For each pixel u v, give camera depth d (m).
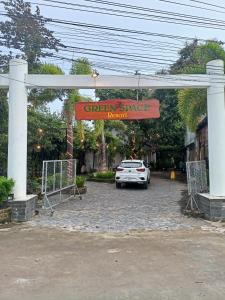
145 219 11.62
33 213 12.16
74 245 8.27
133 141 33.06
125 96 31.20
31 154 20.31
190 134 29.70
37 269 6.50
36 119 18.48
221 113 11.86
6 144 15.68
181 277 6.01
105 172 26.77
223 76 11.89
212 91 11.91
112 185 23.61
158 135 32.91
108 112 12.03
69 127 19.56
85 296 5.22
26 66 11.98
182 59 24.34
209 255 7.37
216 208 11.30
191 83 11.92
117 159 36.09
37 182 17.17
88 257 7.26
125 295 5.25
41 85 11.88
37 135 18.53
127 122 33.06
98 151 30.70
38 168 20.64
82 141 26.17
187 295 5.23
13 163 11.65
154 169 39.69
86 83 11.93
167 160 39.09
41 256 7.36
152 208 13.94
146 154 36.53
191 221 11.27
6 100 15.65
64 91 19.03
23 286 5.64
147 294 5.27
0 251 7.77
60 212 12.97
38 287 5.59
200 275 6.11
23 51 20.80
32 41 20.77
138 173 21.28
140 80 11.92
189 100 15.24
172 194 18.50
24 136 11.81
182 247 8.03
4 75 11.84
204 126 22.33
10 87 11.77
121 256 7.32
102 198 17.05
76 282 5.80
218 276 6.07
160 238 8.96
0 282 5.83
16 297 5.20
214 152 11.90
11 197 11.23
